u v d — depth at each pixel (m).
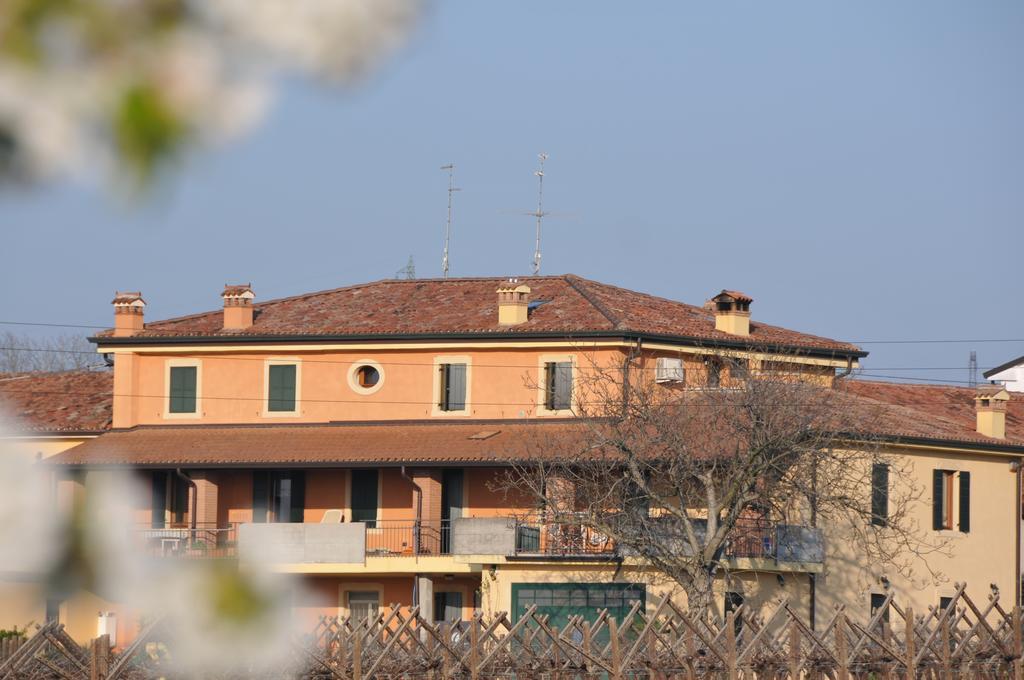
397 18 7.43
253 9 7.34
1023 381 187.62
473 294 143.62
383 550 123.56
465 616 125.94
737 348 132.62
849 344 144.00
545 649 86.56
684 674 82.88
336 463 126.69
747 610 90.75
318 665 76.44
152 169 7.29
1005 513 135.38
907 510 126.12
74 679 67.19
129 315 139.00
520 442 125.31
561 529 115.94
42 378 149.75
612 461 111.19
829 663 84.94
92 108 7.27
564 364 130.38
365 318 138.62
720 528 105.94
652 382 121.00
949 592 129.12
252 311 140.88
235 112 7.38
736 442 108.25
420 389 133.12
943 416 147.38
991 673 91.25
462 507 127.38
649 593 114.06
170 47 7.34
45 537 9.95
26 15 7.26
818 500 110.31
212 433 134.62
